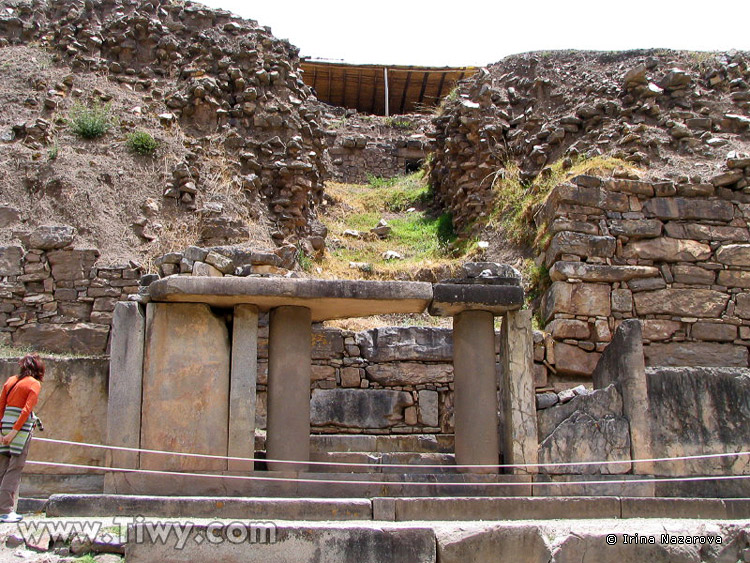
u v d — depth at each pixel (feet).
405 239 52.49
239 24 53.88
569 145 47.65
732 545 20.80
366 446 31.19
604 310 37.45
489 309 25.98
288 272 40.19
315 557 19.08
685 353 37.37
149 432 23.50
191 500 21.06
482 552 19.75
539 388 35.83
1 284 37.11
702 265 38.91
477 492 23.88
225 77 50.72
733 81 48.60
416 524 20.30
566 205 39.19
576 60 52.70
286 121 49.98
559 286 37.42
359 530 19.42
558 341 36.70
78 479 23.84
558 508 22.56
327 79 79.66
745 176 40.78
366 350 35.01
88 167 42.91
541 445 25.04
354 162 69.72
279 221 47.14
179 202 43.68
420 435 32.32
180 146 46.62
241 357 24.34
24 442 20.62
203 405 23.97
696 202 39.96
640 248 38.86
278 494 23.26
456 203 52.11
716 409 25.53
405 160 70.79
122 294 37.27
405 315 40.50
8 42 50.85
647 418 25.09
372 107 86.99
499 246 44.93
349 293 24.53
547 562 19.88
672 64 49.90
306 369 24.95
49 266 37.73
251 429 23.90
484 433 25.20
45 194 40.93
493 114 51.55
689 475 24.95
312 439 30.99
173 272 33.37
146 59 51.96
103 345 36.27
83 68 50.11
